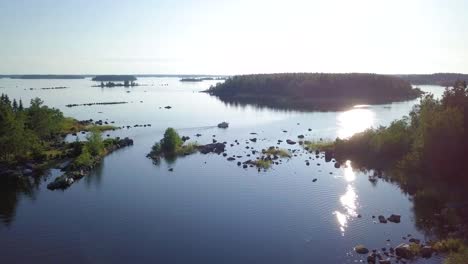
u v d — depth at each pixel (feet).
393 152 265.34
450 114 217.97
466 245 136.15
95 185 222.48
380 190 204.95
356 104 650.43
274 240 149.59
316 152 294.05
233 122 463.83
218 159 279.49
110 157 289.53
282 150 295.28
